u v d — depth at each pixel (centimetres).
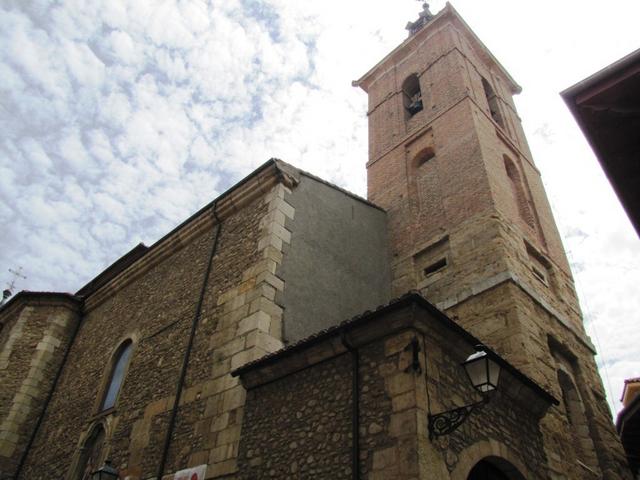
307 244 1037
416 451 525
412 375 580
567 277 1342
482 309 1033
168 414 895
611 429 1053
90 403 1172
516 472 672
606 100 470
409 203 1419
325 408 650
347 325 658
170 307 1119
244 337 852
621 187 527
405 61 1948
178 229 1225
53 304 1545
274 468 657
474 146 1362
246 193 1095
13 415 1313
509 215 1238
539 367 924
